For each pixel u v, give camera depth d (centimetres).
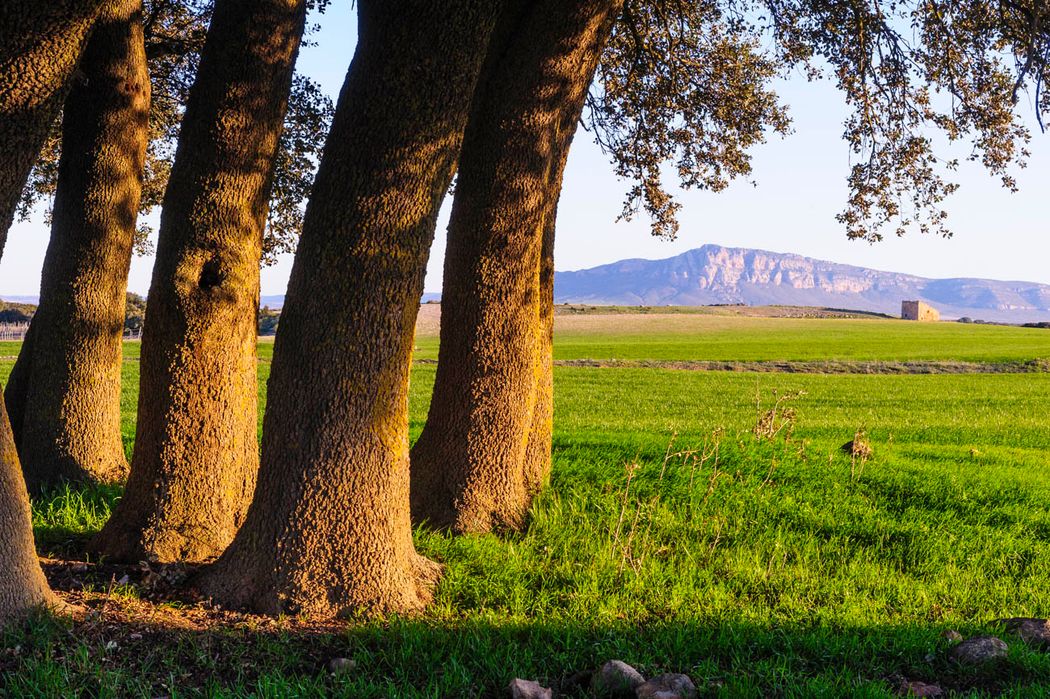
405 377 570
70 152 873
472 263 752
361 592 554
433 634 514
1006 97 1048
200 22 1171
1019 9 902
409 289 550
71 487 862
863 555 766
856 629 565
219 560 582
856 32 1025
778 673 480
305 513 546
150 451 662
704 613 593
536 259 770
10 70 430
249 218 673
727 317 12838
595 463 1036
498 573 659
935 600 667
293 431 548
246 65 643
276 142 685
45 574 600
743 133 1279
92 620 499
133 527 660
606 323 11219
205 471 664
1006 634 550
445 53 516
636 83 1230
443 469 771
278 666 463
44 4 426
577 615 579
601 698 446
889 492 979
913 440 1712
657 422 2056
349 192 527
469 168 741
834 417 2339
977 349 6756
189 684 437
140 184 913
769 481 979
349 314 537
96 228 875
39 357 878
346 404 544
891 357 5862
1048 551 796
